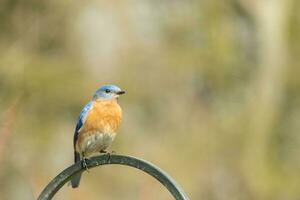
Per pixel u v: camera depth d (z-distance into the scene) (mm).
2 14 22641
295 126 27531
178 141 22859
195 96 23547
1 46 22328
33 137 20516
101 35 23109
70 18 22969
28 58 22016
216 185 23047
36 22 22719
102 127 10555
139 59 23328
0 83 21156
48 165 20766
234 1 24922
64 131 21562
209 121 23547
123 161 8328
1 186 18141
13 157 18094
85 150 10672
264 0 25859
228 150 23703
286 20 26812
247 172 23922
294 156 27516
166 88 23250
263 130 25172
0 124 12633
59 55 22656
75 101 22078
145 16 23734
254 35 25250
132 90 22859
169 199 17938
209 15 24328
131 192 20438
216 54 24031
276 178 25141
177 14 24094
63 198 15992
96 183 20641
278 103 26469
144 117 22859
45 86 21703
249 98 24766
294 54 27203
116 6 23422
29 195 18125
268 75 25703
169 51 23703
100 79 22750
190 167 22578
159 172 8047
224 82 24094
